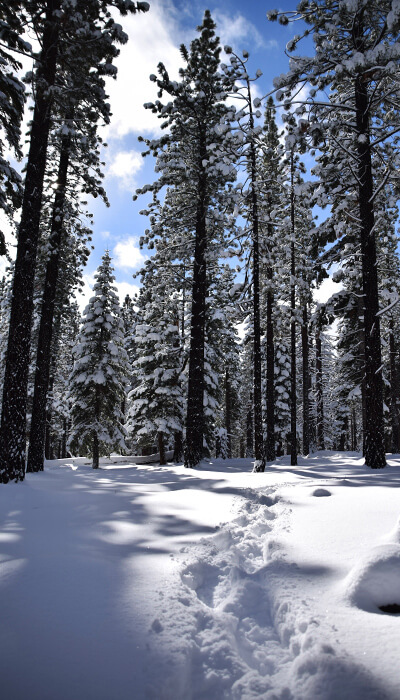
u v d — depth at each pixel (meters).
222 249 15.80
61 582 3.31
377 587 2.99
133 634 2.54
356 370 22.36
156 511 6.12
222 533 4.73
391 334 25.88
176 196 16.39
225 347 30.22
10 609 2.83
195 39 15.05
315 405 34.19
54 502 6.97
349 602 2.89
